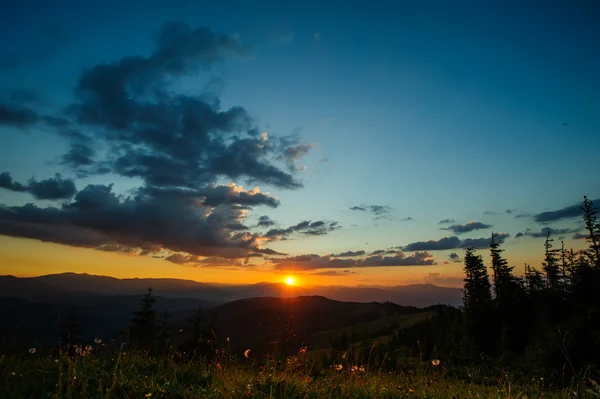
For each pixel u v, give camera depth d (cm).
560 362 1538
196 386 567
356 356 816
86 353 612
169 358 714
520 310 4966
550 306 4612
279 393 534
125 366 622
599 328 2552
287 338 809
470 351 3678
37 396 444
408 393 605
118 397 491
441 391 650
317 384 616
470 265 6675
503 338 4097
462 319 5178
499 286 5791
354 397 570
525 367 1557
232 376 627
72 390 456
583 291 4372
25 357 591
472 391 646
